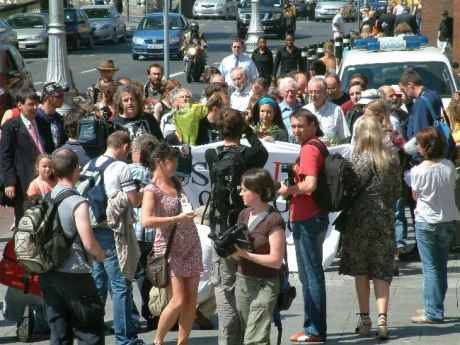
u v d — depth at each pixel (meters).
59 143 21.62
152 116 20.27
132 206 16.48
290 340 16.52
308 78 30.53
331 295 19.88
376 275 16.50
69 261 14.33
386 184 16.41
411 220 26.41
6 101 35.69
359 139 16.55
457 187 21.83
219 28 115.06
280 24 97.81
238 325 15.68
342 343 16.36
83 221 14.18
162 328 15.70
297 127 16.02
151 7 136.12
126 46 93.62
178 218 15.30
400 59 29.89
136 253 15.96
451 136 20.69
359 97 23.39
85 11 96.00
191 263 15.57
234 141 15.98
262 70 44.56
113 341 17.28
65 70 42.22
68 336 14.58
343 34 67.31
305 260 16.25
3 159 21.31
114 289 16.36
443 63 29.75
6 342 17.48
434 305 17.42
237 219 15.27
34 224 14.21
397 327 17.30
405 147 20.81
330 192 15.95
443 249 17.30
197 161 20.64
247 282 14.55
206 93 23.28
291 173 16.58
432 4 73.56
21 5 102.88
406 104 23.67
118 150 16.78
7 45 44.03
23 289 17.05
